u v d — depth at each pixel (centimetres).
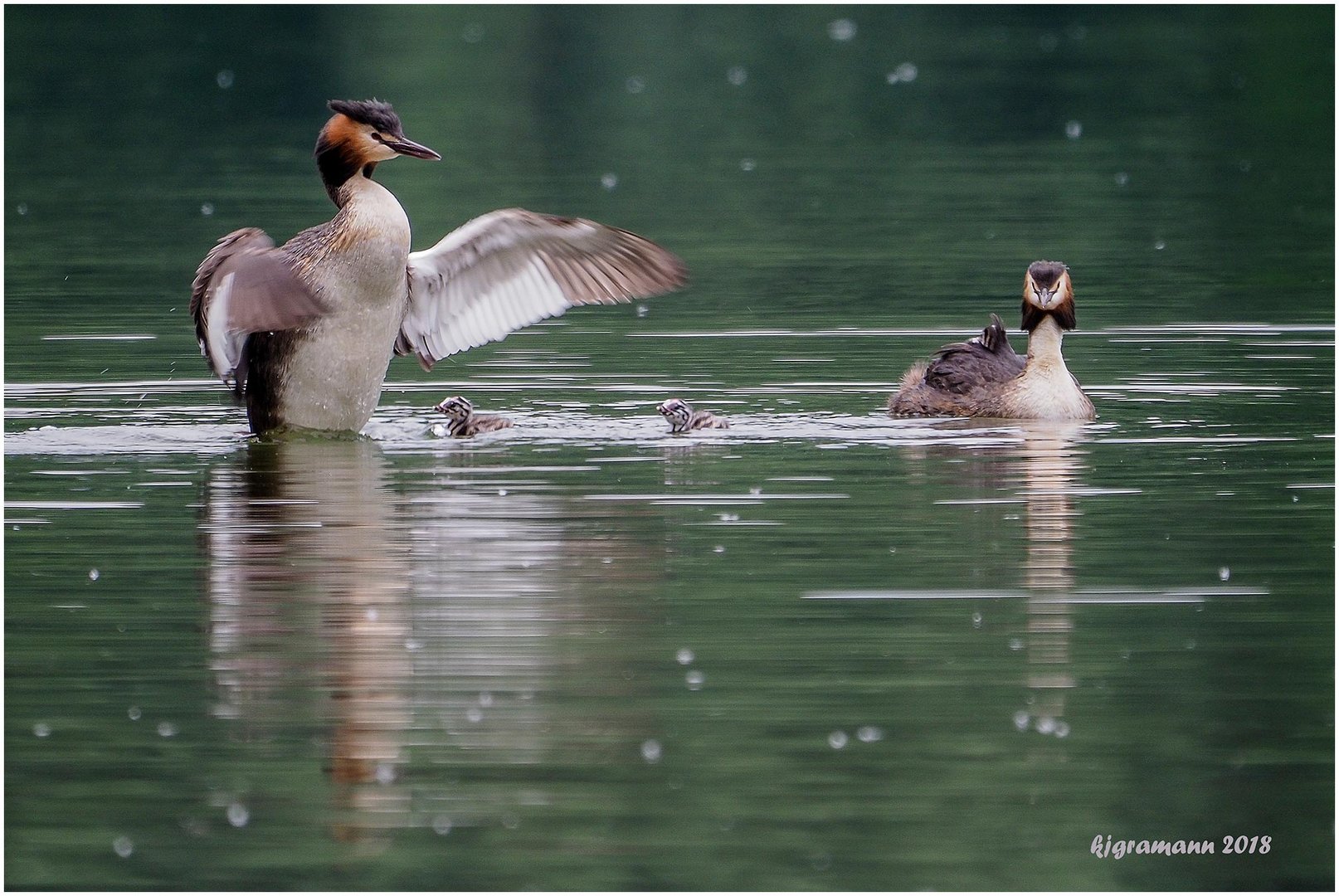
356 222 1684
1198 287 2603
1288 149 3997
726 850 934
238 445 1697
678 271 1766
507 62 5278
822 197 3475
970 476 1556
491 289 1797
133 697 1096
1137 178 3659
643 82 5022
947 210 3328
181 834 955
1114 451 1648
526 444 1691
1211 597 1252
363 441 1717
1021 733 1049
